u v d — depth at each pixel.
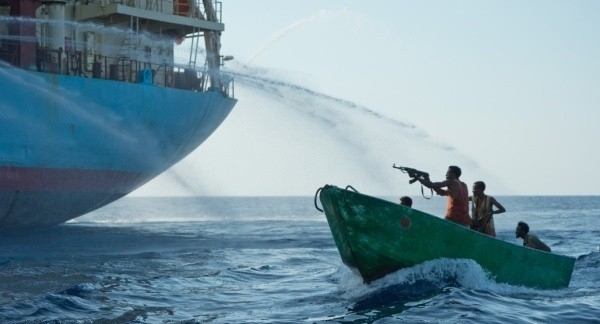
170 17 30.67
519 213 73.00
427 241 14.04
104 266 20.20
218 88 32.25
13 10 26.23
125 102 27.83
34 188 26.75
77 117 26.67
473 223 15.56
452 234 14.05
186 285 16.50
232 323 12.27
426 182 14.51
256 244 27.75
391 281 14.31
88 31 29.83
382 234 13.96
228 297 14.91
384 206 13.77
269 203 156.12
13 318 12.41
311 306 13.59
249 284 16.78
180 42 32.88
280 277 18.05
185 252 24.34
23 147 25.89
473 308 12.50
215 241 29.14
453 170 14.77
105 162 28.41
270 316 12.80
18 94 25.25
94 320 12.46
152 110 28.86
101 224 40.91
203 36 32.47
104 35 30.02
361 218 13.86
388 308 12.80
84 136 27.11
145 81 28.53
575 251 26.34
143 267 20.00
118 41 30.20
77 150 27.16
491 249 14.52
